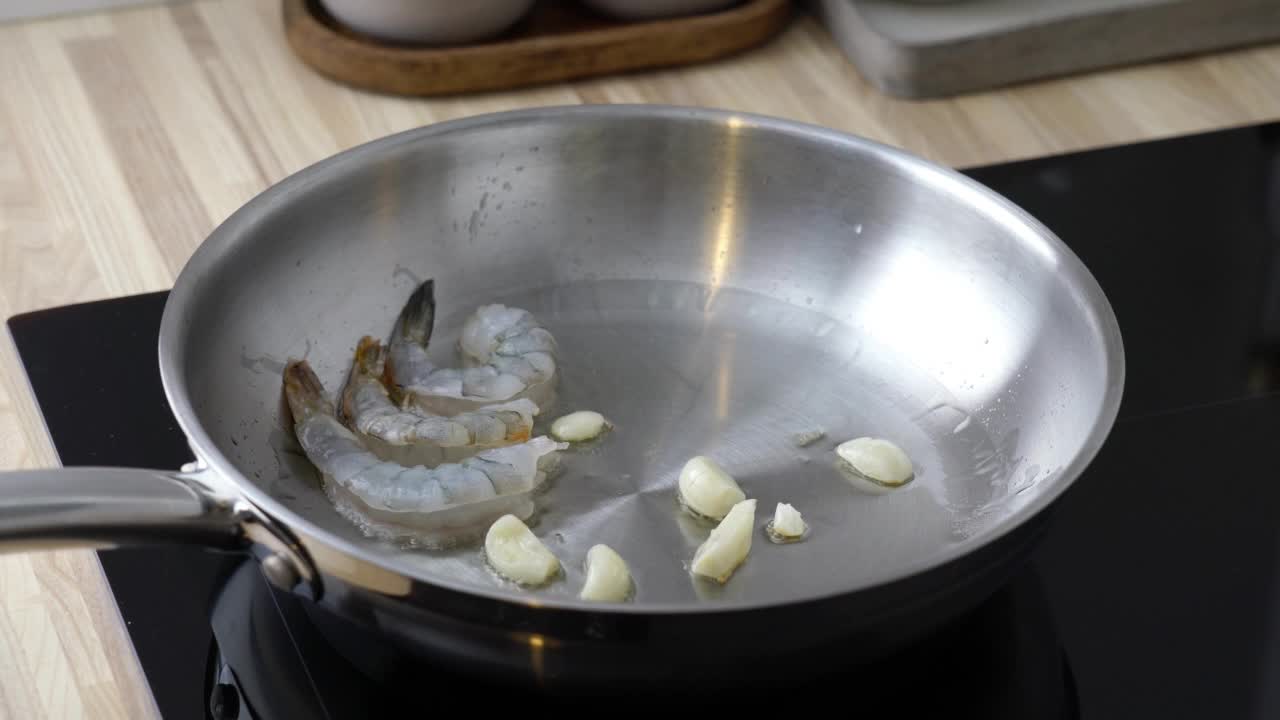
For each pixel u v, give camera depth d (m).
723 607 0.31
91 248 0.60
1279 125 0.66
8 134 0.67
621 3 0.73
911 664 0.38
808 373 0.49
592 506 0.43
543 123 0.51
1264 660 0.39
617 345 0.50
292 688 0.38
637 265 0.52
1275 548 0.43
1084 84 0.73
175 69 0.72
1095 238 0.58
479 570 0.40
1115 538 0.43
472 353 0.49
